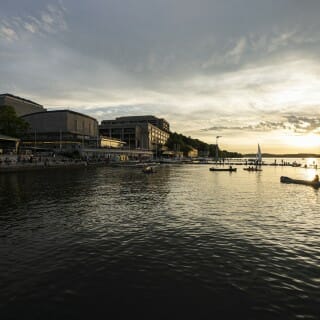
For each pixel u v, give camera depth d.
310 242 15.77
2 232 17.55
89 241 15.78
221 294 10.02
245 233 17.41
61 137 147.88
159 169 97.88
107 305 9.33
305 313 8.93
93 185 43.56
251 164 140.88
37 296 9.87
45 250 14.36
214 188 41.28
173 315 8.78
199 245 15.12
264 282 10.93
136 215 22.36
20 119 104.38
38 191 36.25
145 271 11.89
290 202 28.98
